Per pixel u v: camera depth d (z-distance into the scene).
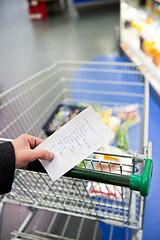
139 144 1.76
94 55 3.71
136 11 3.21
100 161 0.79
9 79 3.37
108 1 6.09
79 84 2.76
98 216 1.21
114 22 5.09
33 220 1.56
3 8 7.70
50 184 1.15
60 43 4.42
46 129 1.79
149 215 1.49
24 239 1.46
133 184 0.70
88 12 6.02
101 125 0.76
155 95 2.43
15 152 0.76
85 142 0.76
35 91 2.67
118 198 1.07
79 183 1.14
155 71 2.50
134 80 2.64
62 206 1.22
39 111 2.33
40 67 3.62
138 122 1.96
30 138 0.85
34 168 0.82
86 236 1.44
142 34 2.84
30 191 1.13
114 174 0.73
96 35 4.52
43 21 5.93
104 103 2.36
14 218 1.60
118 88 2.56
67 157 0.78
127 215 1.17
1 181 0.73
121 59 3.45
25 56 4.09
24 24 5.93
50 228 1.51
